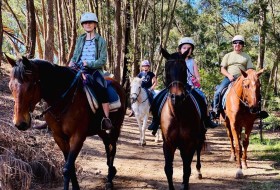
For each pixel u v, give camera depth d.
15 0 23.25
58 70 5.00
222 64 8.34
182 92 5.06
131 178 6.95
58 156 6.84
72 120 4.97
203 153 9.66
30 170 5.76
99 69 5.70
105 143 6.58
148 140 12.07
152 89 11.14
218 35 32.41
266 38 17.80
